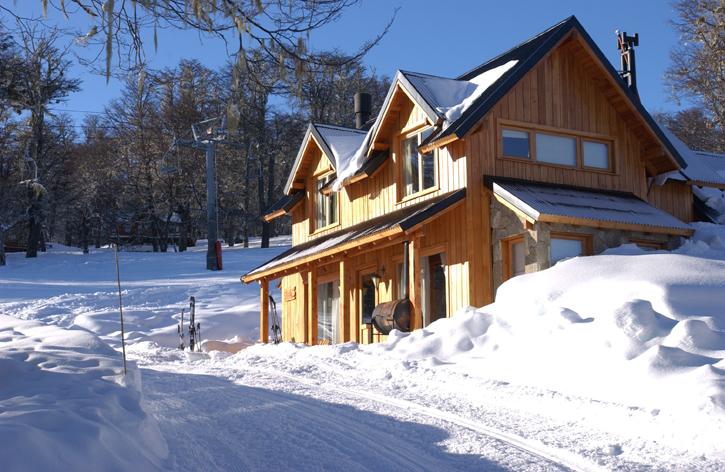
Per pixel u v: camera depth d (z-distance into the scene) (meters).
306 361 10.88
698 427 5.37
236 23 7.20
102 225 57.09
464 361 9.43
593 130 15.46
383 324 14.10
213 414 6.56
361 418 6.44
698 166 17.66
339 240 16.33
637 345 7.75
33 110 14.91
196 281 32.31
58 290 29.91
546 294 10.55
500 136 14.20
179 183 53.19
